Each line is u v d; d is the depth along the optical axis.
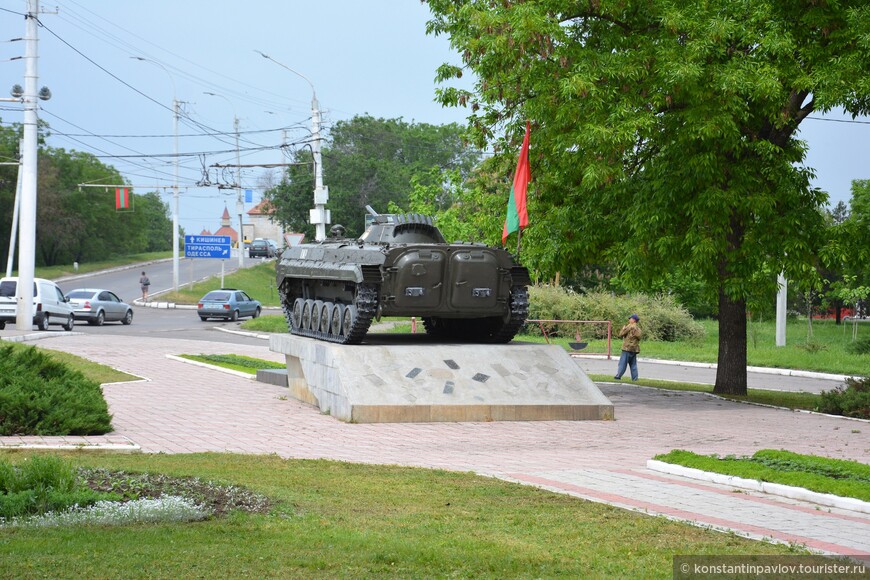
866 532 8.48
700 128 17.73
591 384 17.77
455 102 20.88
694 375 29.06
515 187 19.72
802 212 19.72
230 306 48.25
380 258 18.34
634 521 8.51
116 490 9.27
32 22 34.00
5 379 14.28
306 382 18.98
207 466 11.19
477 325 21.27
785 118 18.81
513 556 7.14
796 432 15.89
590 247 20.86
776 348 37.31
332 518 8.42
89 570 6.45
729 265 19.41
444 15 21.14
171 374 23.48
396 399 16.55
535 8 18.61
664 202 19.14
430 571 6.67
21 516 8.26
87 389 14.74
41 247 89.38
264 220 138.12
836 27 18.78
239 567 6.62
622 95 18.55
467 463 12.40
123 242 100.81
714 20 18.16
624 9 19.36
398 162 90.06
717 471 11.02
